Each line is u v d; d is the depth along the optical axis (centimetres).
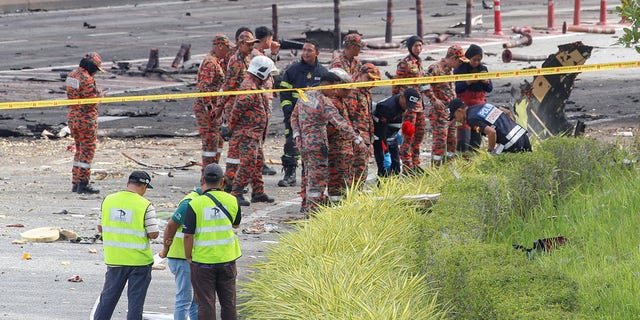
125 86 7869
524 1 14700
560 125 4441
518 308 2119
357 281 2586
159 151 5541
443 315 2367
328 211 3312
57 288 3019
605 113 6378
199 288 2581
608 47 9681
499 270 2325
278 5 14762
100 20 12962
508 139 3706
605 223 3156
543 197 3478
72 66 8956
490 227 3117
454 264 2444
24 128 6172
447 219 2858
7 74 8469
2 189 4550
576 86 7562
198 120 4544
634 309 2364
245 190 4197
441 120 4450
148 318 2741
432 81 3838
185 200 2602
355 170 3919
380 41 10138
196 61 9031
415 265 2716
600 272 2659
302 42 9838
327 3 14900
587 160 3734
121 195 2647
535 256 2928
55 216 3984
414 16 12862
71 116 4416
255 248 3475
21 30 11869
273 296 2647
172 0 15825
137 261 2630
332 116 3706
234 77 4284
